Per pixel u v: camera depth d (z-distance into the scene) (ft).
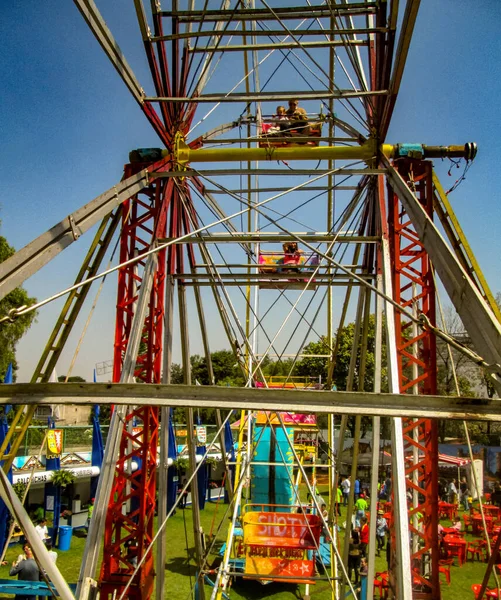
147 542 30.27
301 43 29.37
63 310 27.61
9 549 55.06
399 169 28.73
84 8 19.44
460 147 28.37
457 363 115.24
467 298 15.38
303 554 42.45
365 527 58.44
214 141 32.01
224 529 68.80
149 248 28.63
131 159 29.96
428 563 27.81
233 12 28.17
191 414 31.27
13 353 96.07
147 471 30.12
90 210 19.69
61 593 12.44
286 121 35.86
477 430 123.75
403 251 28.73
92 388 13.11
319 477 116.37
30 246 15.72
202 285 33.53
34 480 57.72
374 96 27.76
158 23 27.96
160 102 26.48
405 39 22.70
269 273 34.40
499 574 53.88
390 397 12.71
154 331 30.76
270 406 12.77
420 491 27.58
